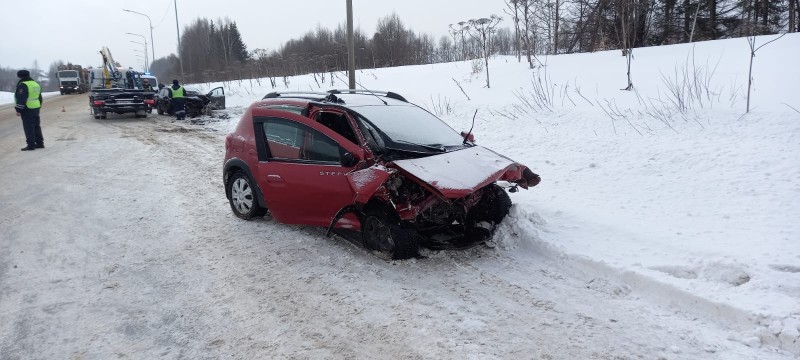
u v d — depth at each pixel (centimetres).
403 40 4456
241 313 429
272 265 529
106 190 865
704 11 2812
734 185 655
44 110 2858
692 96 1062
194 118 2120
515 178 559
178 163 1117
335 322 411
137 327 407
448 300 446
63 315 426
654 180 717
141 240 612
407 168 498
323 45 4609
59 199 805
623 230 558
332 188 541
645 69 1447
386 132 558
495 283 479
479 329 397
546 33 2855
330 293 463
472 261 530
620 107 1135
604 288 463
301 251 565
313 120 577
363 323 409
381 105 628
